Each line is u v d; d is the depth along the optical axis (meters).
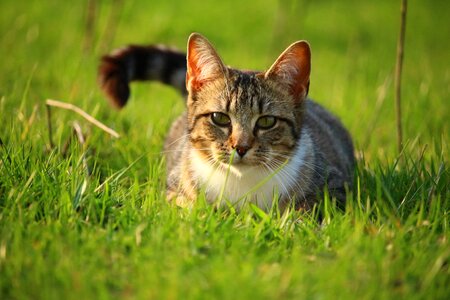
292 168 6.36
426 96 9.79
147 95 10.68
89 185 5.64
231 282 4.29
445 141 7.73
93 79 10.10
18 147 6.26
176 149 7.18
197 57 6.41
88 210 5.31
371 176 6.79
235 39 15.22
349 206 5.73
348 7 18.61
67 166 5.89
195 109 6.45
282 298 4.29
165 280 4.42
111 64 7.90
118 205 5.68
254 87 6.28
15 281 4.39
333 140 7.50
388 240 5.16
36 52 12.23
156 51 8.56
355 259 4.71
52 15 15.03
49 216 5.17
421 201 5.79
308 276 4.47
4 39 12.26
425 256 4.85
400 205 5.82
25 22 13.86
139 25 14.99
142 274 4.48
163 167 7.15
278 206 6.26
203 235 5.12
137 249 4.84
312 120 7.43
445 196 6.12
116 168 7.01
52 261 4.61
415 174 6.53
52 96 9.28
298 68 6.42
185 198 6.40
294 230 5.37
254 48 14.67
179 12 16.47
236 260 4.65
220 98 6.24
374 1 19.36
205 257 4.80
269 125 6.25
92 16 12.05
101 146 7.31
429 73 11.86
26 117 7.60
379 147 8.30
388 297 4.34
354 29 16.78
